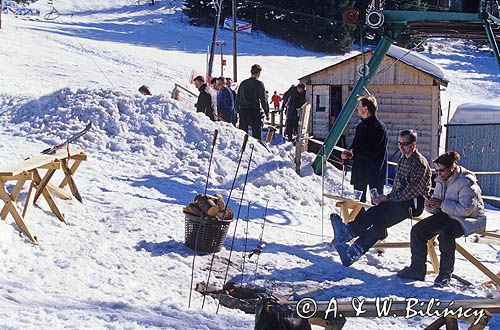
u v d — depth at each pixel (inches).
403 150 347.6
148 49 1995.6
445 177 330.6
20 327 207.9
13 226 309.1
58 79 1294.3
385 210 345.4
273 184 510.3
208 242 332.2
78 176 453.1
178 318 241.8
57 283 261.4
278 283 314.5
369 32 2775.6
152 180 480.4
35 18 2541.8
